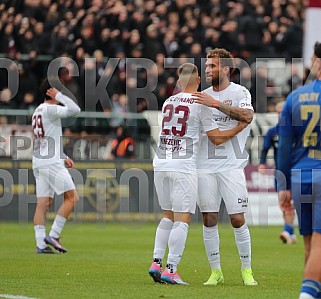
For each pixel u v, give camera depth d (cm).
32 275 3216
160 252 3003
